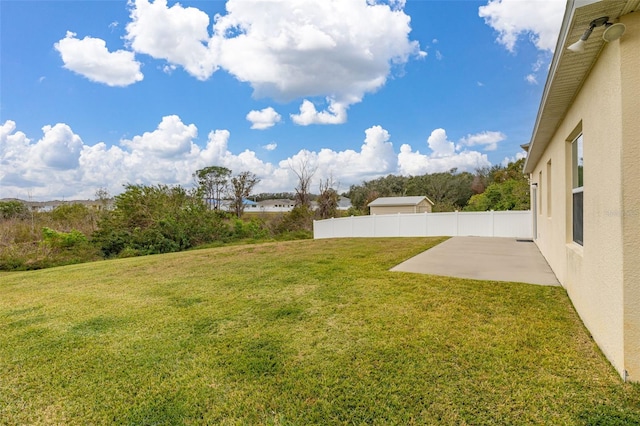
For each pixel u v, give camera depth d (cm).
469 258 834
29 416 247
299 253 1021
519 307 429
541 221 920
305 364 304
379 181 4284
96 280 771
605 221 291
